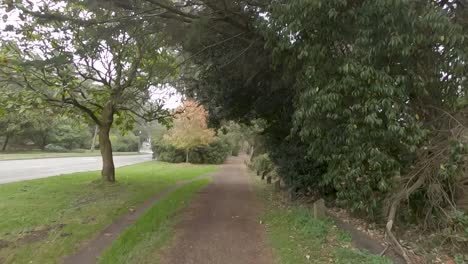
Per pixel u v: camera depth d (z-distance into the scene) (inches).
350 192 275.6
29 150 2082.9
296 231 314.0
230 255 258.8
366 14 223.5
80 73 538.9
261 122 725.9
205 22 359.3
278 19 267.6
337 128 265.4
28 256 255.1
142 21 362.3
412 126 237.0
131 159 1792.6
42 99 498.6
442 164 263.3
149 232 312.5
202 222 358.3
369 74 221.5
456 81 277.4
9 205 420.2
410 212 304.3
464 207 277.4
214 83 565.6
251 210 426.0
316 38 253.3
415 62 250.5
